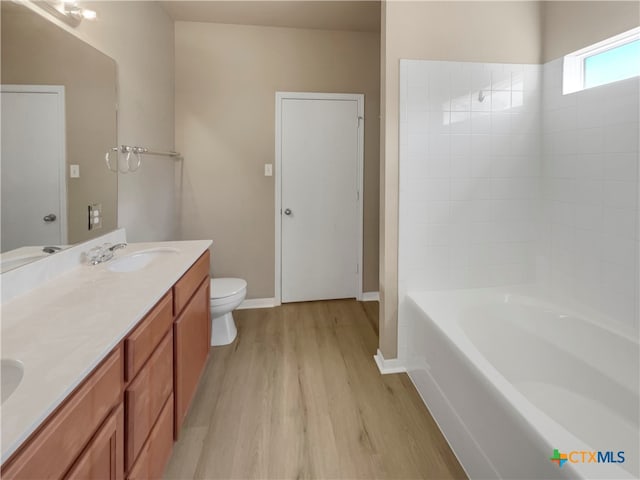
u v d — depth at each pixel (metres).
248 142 3.20
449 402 1.65
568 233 2.15
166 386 1.38
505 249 2.37
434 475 1.49
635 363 1.61
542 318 2.04
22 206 1.29
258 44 3.13
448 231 2.28
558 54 2.18
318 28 3.18
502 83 2.26
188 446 1.64
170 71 2.95
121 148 2.06
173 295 1.48
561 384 1.90
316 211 3.38
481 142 2.27
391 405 1.94
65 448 0.75
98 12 1.81
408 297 2.22
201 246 2.09
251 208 3.27
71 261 1.60
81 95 1.66
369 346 2.62
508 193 2.33
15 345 0.90
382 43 2.18
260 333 2.83
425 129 2.19
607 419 1.62
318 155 3.32
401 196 2.20
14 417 0.64
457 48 2.19
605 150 1.89
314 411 1.88
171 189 3.03
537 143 2.34
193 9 2.81
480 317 2.10
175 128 3.08
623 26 1.77
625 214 1.79
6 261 1.22
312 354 2.49
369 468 1.52
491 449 1.30
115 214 2.01
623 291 1.80
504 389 1.25
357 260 3.50
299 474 1.49
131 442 1.06
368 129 3.37
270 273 3.37
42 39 1.39
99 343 0.91
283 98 3.21
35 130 1.36
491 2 2.21
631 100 1.75
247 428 1.76
